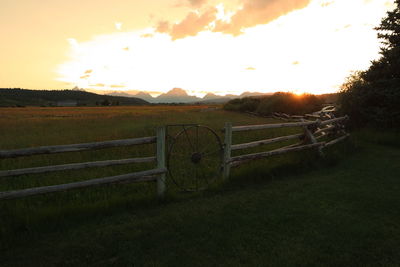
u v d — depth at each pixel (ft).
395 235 11.73
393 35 37.96
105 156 26.81
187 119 80.02
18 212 13.28
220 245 11.07
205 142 31.89
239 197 16.43
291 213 14.02
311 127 25.67
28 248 11.06
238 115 101.71
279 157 24.52
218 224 12.87
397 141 32.50
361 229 12.25
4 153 11.86
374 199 15.75
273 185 18.65
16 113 144.56
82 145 13.62
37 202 15.48
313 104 78.48
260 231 12.17
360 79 42.93
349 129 41.16
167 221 13.25
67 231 12.39
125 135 41.98
